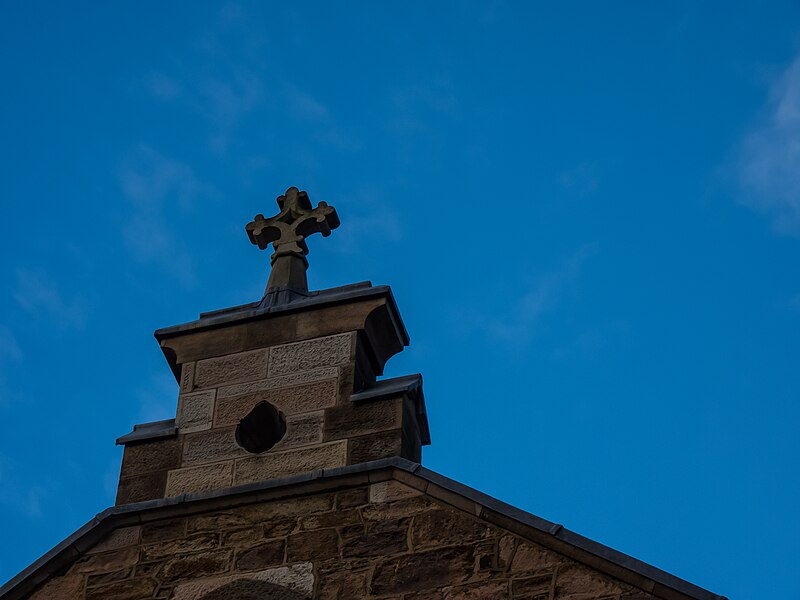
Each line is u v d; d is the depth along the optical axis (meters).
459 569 16.28
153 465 17.97
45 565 17.20
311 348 18.64
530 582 16.03
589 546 16.16
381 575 16.39
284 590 16.48
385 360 18.98
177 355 18.98
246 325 19.08
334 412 17.92
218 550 17.00
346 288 19.34
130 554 17.20
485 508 16.64
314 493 17.25
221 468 17.78
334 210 20.34
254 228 20.47
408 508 16.91
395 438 17.55
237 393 18.42
